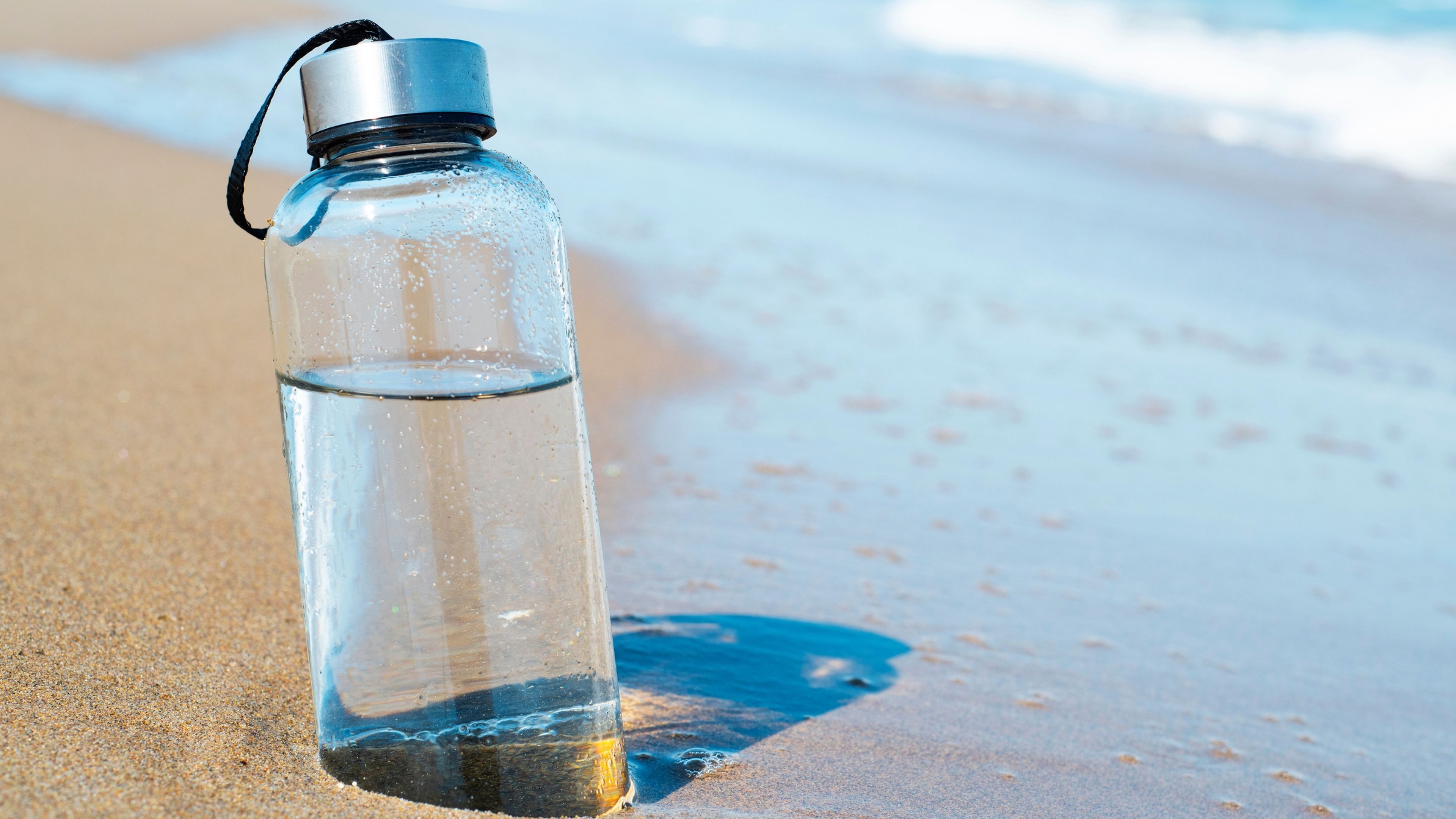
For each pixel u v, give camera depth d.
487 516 0.79
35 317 1.44
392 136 0.79
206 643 0.88
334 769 0.80
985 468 1.50
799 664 0.94
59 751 0.79
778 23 7.60
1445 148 4.95
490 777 0.79
